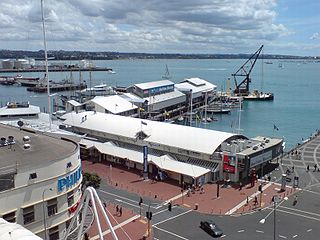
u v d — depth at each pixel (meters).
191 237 68.06
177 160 107.25
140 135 117.31
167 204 83.19
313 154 125.31
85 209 50.81
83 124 135.00
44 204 60.12
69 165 64.12
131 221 74.69
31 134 77.00
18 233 41.22
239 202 84.31
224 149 101.50
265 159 104.19
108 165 112.81
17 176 56.22
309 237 67.62
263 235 68.56
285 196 87.44
